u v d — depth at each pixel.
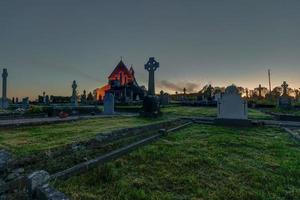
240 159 6.47
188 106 35.66
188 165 5.82
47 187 3.68
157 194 4.15
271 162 6.17
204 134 10.72
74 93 37.06
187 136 10.11
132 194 4.07
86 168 5.18
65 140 6.83
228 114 14.58
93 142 6.94
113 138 7.86
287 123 14.97
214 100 37.78
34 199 3.65
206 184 4.65
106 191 4.23
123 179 4.80
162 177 4.97
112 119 15.34
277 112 24.39
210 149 7.60
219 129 12.55
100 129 9.48
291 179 4.94
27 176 4.06
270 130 12.50
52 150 5.58
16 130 9.30
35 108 19.44
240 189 4.43
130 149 7.00
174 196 4.10
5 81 29.72
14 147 5.84
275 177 5.05
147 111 17.88
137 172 5.26
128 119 15.43
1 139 7.13
